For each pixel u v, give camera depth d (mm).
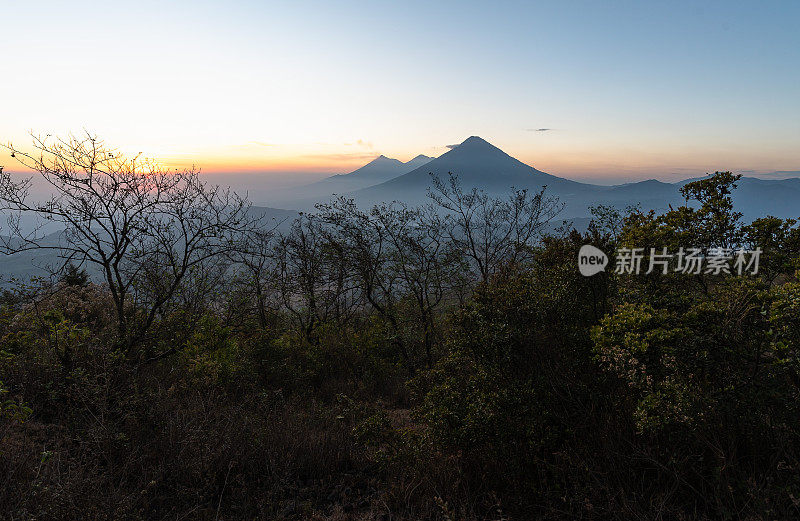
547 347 4441
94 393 4699
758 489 2998
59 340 5742
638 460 3643
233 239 7172
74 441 4410
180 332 7031
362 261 9969
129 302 7055
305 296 10523
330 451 5008
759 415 3225
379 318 10867
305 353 9156
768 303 3244
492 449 4102
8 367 5578
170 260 6703
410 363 9875
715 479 3188
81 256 5957
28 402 5129
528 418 4047
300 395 7406
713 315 3410
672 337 3375
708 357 3359
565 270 4766
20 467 3785
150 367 6941
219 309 8500
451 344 4906
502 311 4754
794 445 3117
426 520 3820
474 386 4523
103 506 3287
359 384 8492
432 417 4492
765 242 3873
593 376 4227
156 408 5074
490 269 9086
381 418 5371
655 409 3443
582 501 3545
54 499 3176
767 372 3230
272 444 4945
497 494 4023
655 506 3285
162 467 4176
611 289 4520
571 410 4113
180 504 3918
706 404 3348
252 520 3807
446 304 9727
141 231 6191
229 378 6859
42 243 5566
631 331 3541
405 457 4594
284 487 4289
